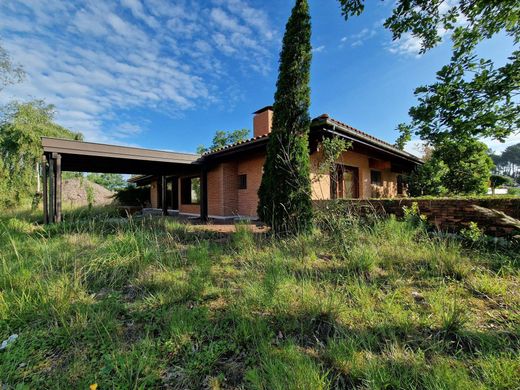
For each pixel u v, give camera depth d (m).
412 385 1.37
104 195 19.28
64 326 2.02
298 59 5.34
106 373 1.58
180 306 2.40
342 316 2.10
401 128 4.38
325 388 1.39
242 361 1.70
